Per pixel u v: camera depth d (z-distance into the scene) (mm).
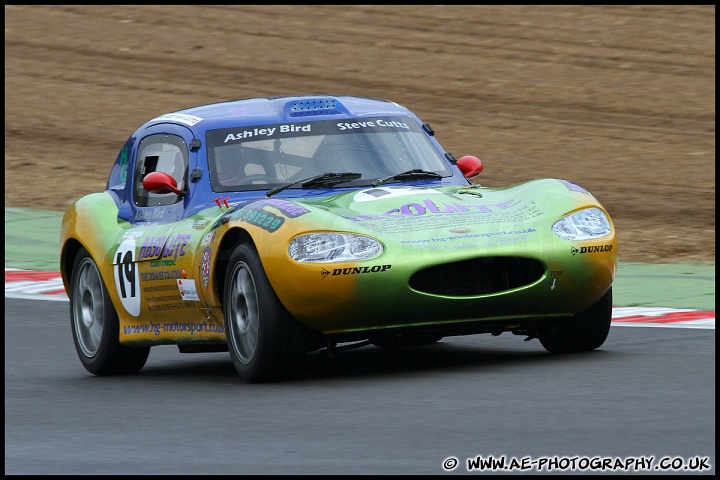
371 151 27469
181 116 28750
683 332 28891
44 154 68062
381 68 79375
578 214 24594
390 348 29531
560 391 21469
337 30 87875
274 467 16766
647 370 23375
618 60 77562
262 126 27703
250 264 23594
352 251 23062
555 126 67562
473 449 17219
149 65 83562
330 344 24047
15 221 54844
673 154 61500
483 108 71375
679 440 17141
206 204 26391
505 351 27625
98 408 22812
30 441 19750
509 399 20953
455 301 23328
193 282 25312
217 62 83000
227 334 24672
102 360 27984
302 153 27141
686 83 72938
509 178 59094
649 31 82125
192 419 20938
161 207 27672
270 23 90562
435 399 21312
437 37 84750
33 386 26125
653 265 42375
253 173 26734
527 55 79750
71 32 91438
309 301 22969
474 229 23766
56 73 83188
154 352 32156
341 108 28578
